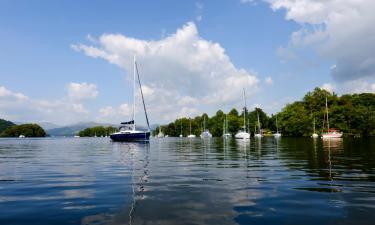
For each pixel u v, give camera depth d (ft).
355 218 24.04
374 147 119.14
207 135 488.85
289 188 36.32
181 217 24.57
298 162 65.72
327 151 99.50
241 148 131.03
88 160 78.23
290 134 380.99
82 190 36.37
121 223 23.12
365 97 382.83
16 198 32.37
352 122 340.80
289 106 409.90
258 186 37.78
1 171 55.93
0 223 23.77
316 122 356.18
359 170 51.39
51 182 42.55
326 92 381.40
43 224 23.35
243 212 25.99
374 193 33.22
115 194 33.76
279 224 22.75
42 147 171.73
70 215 25.55
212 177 45.52
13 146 191.42
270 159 74.02
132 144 185.98
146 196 32.55
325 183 39.42
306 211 26.16
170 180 42.98
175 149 130.31
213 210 26.68
